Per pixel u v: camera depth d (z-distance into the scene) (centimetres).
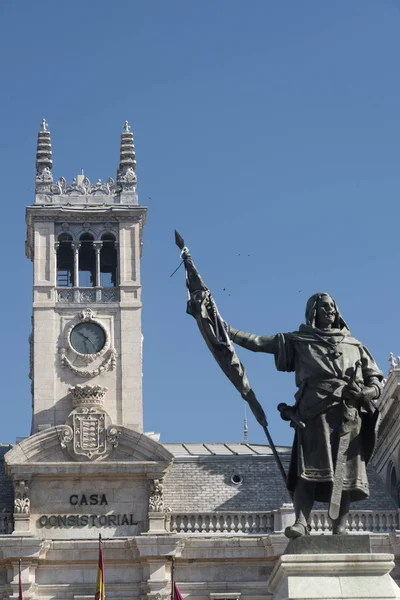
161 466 9688
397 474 10012
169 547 9388
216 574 9469
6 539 9319
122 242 10588
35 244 10544
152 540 9375
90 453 9675
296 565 1641
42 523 9544
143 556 9331
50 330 10262
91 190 10750
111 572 9412
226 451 10988
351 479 1792
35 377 10138
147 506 9656
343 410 1805
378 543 9356
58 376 10150
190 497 9919
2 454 10506
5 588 9325
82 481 9681
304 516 1784
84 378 10156
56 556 9394
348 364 1822
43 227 10594
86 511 9612
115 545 9438
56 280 10506
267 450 11006
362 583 1630
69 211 10606
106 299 10425
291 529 1744
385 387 9956
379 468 10481
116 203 10712
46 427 9969
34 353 10194
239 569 9506
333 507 1762
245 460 10225
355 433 1803
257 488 10012
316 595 1614
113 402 10106
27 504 9544
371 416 1817
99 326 10294
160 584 9312
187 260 1872
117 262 10550
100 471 9631
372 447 1816
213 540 9488
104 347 10219
